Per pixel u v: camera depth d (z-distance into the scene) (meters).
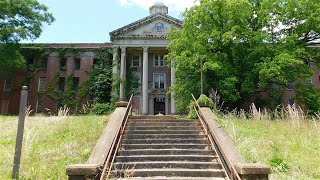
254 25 26.19
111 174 8.75
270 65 22.00
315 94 25.33
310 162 9.48
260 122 14.98
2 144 11.21
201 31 25.58
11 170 8.34
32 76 47.72
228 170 8.80
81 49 48.28
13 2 36.03
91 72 47.59
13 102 46.84
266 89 26.73
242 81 24.62
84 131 12.71
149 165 9.52
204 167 9.45
